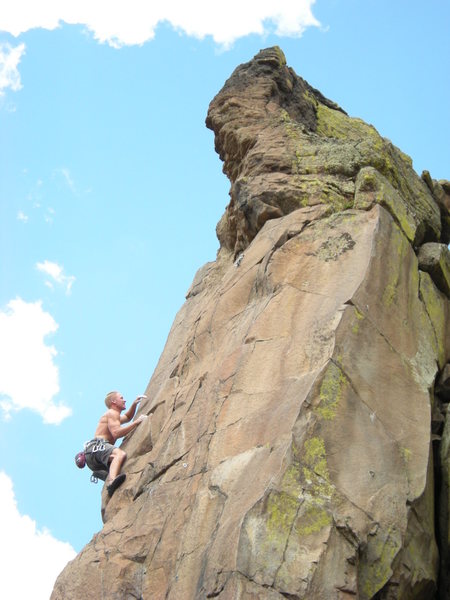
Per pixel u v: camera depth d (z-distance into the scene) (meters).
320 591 9.28
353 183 13.66
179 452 11.84
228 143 15.10
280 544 9.49
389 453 10.59
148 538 11.18
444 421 12.03
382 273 12.18
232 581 9.38
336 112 16.08
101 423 13.77
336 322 11.39
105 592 11.00
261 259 13.04
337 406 10.64
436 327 12.74
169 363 14.23
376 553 9.91
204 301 14.55
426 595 10.67
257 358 11.68
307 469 10.05
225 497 10.44
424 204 14.43
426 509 10.74
